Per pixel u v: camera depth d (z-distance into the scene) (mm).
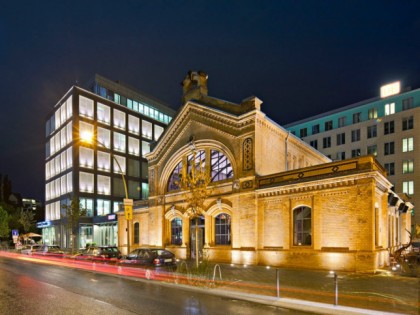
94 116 53656
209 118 25484
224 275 16766
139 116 61719
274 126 24203
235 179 23047
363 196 16844
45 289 14148
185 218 27125
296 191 19703
